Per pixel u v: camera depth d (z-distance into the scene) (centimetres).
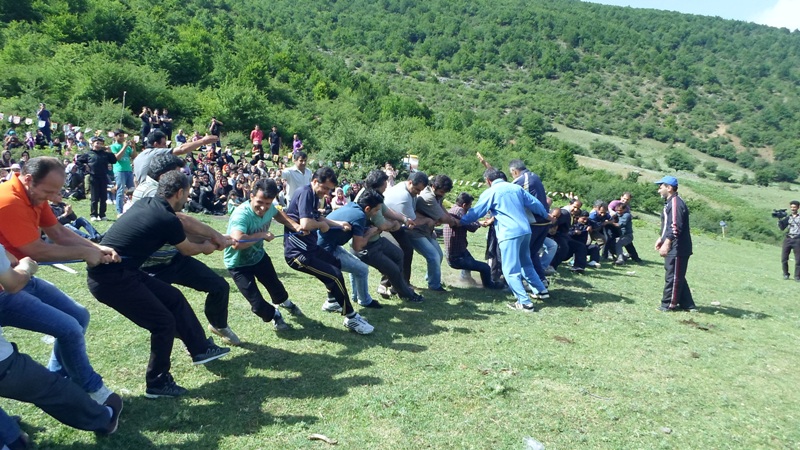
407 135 4259
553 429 421
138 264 420
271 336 567
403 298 739
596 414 451
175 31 5534
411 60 14162
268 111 3784
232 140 3161
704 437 431
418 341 584
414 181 734
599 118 11994
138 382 448
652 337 662
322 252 610
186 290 707
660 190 809
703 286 1054
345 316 588
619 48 16275
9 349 322
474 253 1206
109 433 369
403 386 472
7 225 354
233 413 411
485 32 16375
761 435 442
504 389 480
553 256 943
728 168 9812
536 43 15750
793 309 914
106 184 1133
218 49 5484
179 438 374
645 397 491
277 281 584
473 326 647
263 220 554
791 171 8731
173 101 3472
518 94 12988
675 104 13400
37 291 385
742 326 751
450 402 450
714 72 15438
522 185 832
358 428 401
